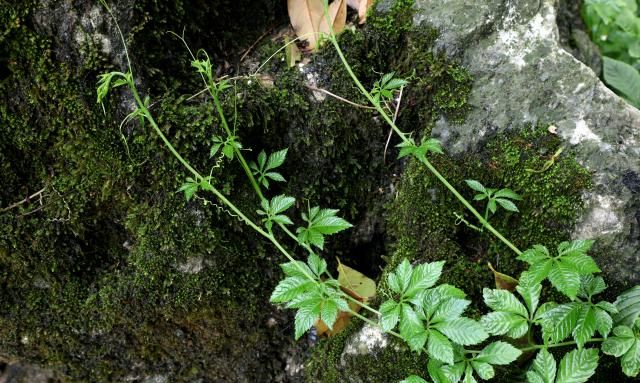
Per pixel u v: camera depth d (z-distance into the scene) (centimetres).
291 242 81
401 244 78
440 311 66
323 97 79
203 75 77
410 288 67
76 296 79
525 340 71
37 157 76
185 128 75
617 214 70
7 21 71
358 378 75
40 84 73
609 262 71
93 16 72
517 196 71
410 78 78
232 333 82
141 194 77
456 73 76
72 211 76
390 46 80
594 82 73
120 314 79
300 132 79
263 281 81
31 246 77
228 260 79
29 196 77
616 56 102
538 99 74
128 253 79
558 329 66
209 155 76
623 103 73
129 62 71
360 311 79
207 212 76
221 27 83
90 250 79
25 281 78
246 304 81
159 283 78
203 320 81
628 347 65
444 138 76
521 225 74
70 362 84
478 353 68
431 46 78
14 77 73
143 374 85
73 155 75
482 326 65
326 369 78
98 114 74
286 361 86
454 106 76
